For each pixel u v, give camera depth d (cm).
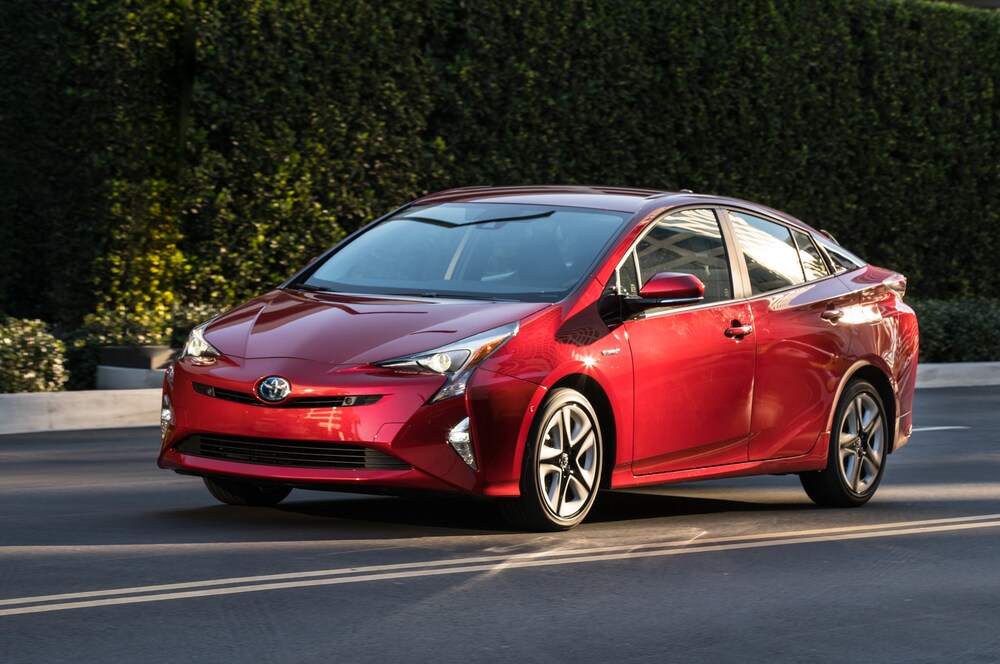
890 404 1361
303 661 717
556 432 1064
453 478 1012
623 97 2623
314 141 2312
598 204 1205
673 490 1390
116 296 2175
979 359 2942
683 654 755
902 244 3114
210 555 963
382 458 1005
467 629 789
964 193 3206
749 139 2812
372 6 2355
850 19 3002
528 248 1155
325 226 2328
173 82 2211
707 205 1247
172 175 2219
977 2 3959
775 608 866
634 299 1121
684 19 2702
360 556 970
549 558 984
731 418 1188
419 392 1006
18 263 2244
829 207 2962
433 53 2445
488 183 2491
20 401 1786
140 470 1438
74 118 2169
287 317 1088
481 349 1029
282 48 2277
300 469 1015
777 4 2842
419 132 2445
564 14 2545
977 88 3209
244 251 2269
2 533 1047
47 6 2167
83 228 2175
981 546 1089
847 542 1097
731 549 1051
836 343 1290
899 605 883
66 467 1460
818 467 1277
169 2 2197
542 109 2531
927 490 1421
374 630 780
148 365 2000
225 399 1034
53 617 788
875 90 3031
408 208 1267
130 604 821
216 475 1043
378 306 1090
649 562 988
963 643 793
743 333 1197
